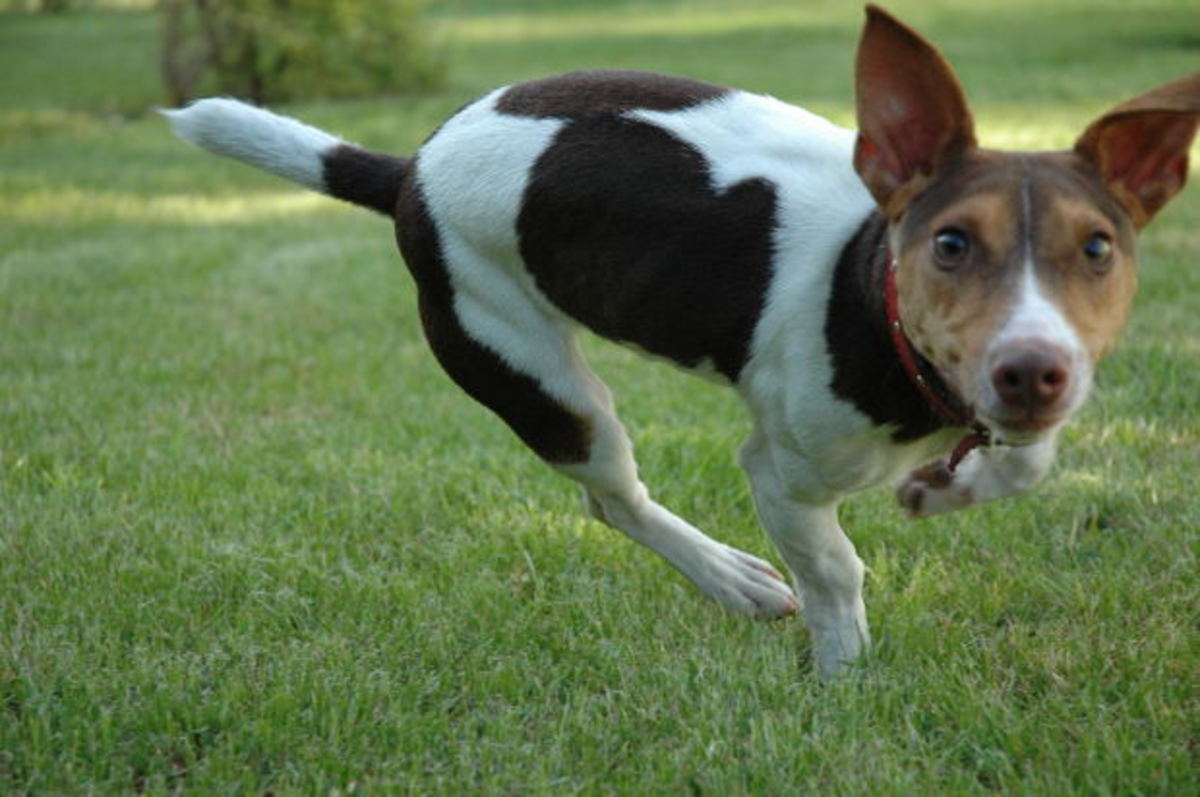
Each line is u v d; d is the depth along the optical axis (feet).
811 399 14.21
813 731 14.44
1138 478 20.03
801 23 88.53
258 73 64.69
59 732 14.88
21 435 23.44
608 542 19.22
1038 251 11.81
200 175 48.65
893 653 16.05
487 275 16.06
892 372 13.67
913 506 16.51
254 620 17.29
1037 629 16.55
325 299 31.94
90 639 16.71
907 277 12.64
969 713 14.56
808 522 15.23
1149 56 64.18
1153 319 26.68
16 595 17.92
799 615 17.34
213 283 33.50
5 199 44.24
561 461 16.81
